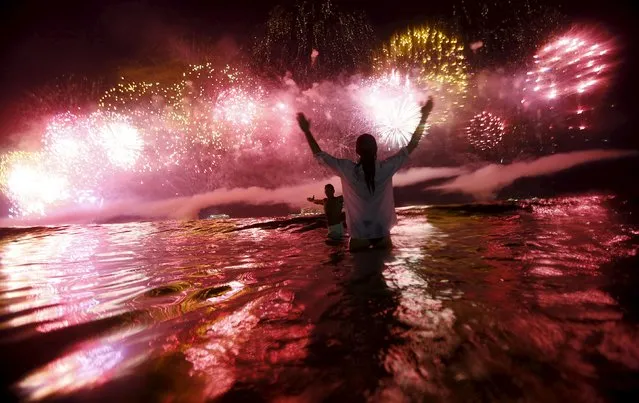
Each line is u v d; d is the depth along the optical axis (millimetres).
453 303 2891
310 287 3506
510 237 4918
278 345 2410
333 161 4578
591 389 1784
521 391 1806
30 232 8414
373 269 3943
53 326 2854
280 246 5598
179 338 2584
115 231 8125
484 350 2182
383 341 2371
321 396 1870
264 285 3666
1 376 2152
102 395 1952
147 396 1930
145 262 5035
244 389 1958
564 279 3221
